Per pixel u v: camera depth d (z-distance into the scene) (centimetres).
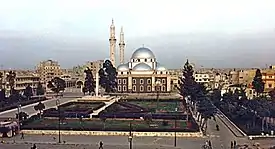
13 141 9138
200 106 13525
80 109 14425
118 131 10081
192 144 8950
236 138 9875
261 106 13375
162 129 10119
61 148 8362
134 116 12419
